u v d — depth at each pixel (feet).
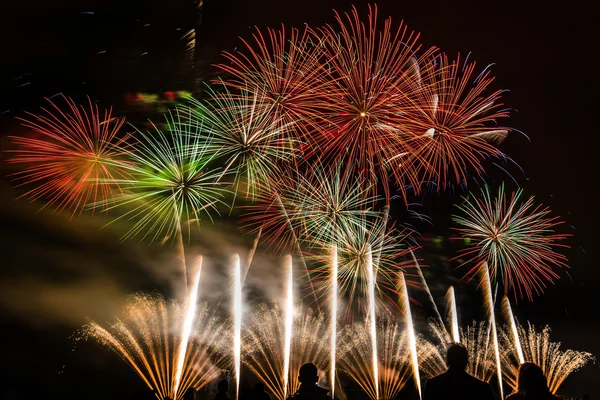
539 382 16.30
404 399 51.01
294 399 19.81
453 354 17.31
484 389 16.84
